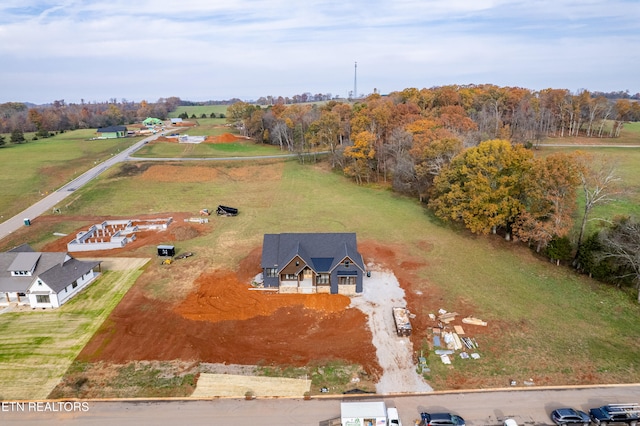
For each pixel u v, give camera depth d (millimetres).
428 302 45188
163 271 52469
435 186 70750
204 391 32375
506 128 109500
